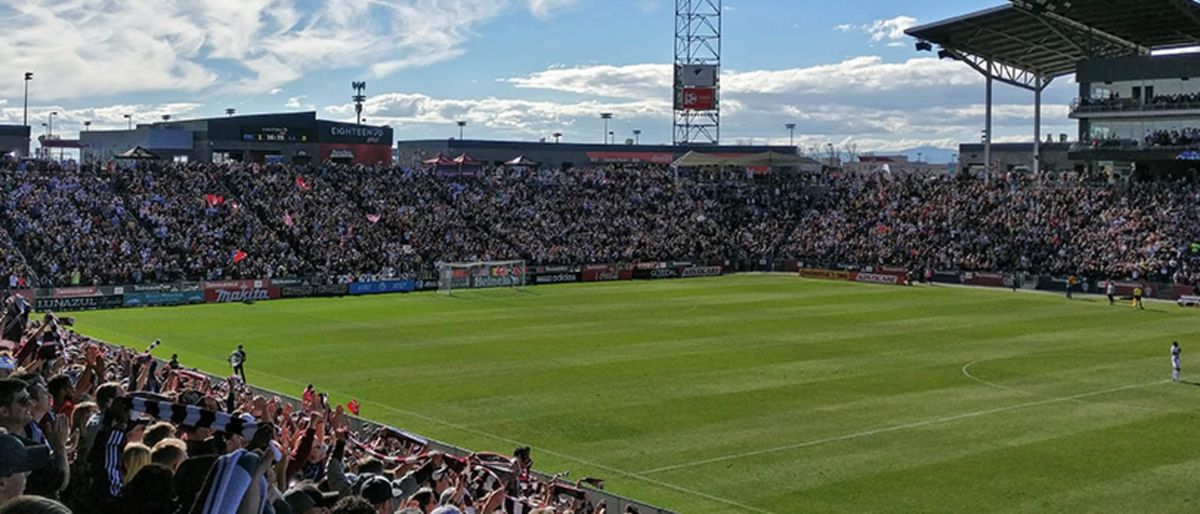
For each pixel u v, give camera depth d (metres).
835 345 70.38
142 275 93.19
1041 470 39.53
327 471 17.67
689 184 144.88
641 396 52.91
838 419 47.91
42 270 90.38
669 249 126.00
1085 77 122.50
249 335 73.69
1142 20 113.38
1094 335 76.38
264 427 13.62
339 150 142.50
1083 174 132.50
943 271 116.44
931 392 54.47
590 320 82.88
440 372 59.47
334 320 82.06
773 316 86.00
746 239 133.12
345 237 111.12
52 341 27.09
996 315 87.69
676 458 41.09
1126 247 108.38
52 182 103.06
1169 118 118.00
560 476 32.78
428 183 129.50
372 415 48.56
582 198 135.38
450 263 107.12
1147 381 58.06
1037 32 119.69
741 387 55.31
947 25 119.12
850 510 34.56
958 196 128.75
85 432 14.80
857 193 138.38
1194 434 45.41
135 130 137.62
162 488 9.94
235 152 136.50
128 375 32.62
